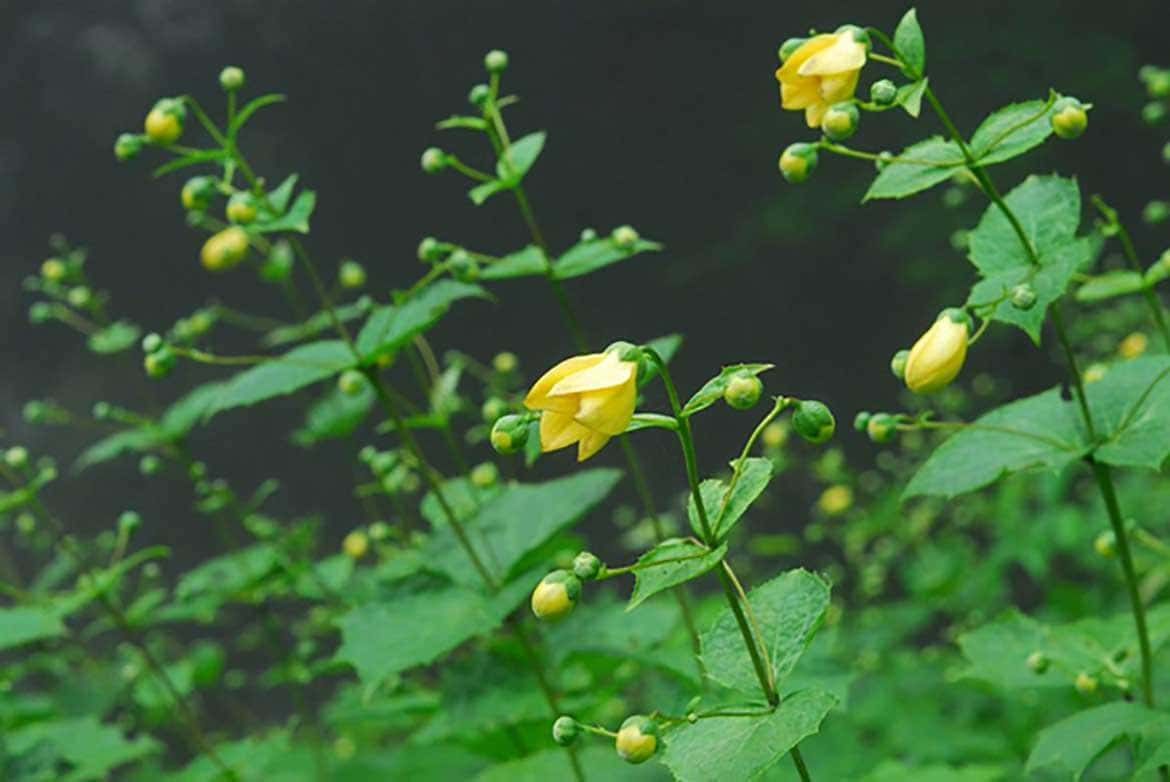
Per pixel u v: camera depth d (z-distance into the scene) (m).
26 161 21.70
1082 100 16.59
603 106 20.92
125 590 11.12
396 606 4.14
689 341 19.12
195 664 6.89
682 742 2.54
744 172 20.00
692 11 20.59
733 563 10.64
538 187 21.19
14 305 21.11
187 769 5.97
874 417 3.25
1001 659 3.79
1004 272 3.15
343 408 5.25
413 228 21.64
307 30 21.94
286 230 4.04
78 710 6.84
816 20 19.67
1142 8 16.81
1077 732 3.27
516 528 4.29
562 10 21.22
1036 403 3.39
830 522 12.56
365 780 6.20
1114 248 16.48
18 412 19.95
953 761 5.95
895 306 17.81
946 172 3.05
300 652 6.10
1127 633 3.78
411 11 21.70
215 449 18.52
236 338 20.33
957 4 17.55
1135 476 7.49
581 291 19.84
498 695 4.38
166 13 22.17
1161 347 7.18
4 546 13.12
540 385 2.32
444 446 16.55
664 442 15.77
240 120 4.07
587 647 4.43
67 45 21.94
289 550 6.04
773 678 2.60
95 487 18.53
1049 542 7.31
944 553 7.68
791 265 18.59
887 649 7.40
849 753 5.85
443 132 21.64
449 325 19.56
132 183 21.62
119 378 20.03
